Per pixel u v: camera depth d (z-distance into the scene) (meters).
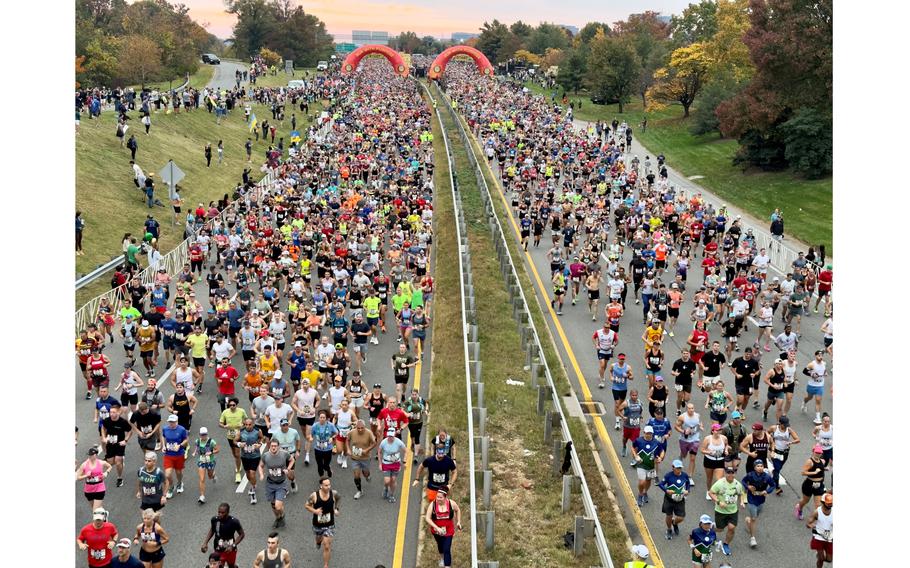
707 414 22.31
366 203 43.69
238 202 45.00
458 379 24.31
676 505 16.36
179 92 89.88
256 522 16.94
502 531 16.47
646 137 87.88
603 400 23.52
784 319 29.36
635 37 120.50
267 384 20.81
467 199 51.88
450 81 139.12
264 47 197.25
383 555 15.93
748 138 64.75
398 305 26.66
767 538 16.67
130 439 20.42
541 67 169.00
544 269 37.75
